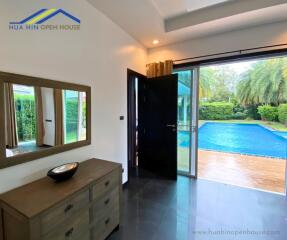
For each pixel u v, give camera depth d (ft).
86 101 6.48
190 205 7.39
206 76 22.07
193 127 10.28
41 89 4.93
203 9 7.74
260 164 12.82
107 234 5.42
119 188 5.98
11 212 3.50
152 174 10.91
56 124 5.41
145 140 11.65
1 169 4.08
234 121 21.71
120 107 8.62
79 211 4.32
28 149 4.64
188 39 9.64
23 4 4.44
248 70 20.33
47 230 3.52
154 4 7.26
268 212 6.88
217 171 11.44
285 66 17.70
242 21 7.67
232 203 7.54
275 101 18.71
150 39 9.62
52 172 4.69
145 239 5.49
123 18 7.55
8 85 4.16
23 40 4.46
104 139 7.58
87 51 6.46
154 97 10.85
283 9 6.72
